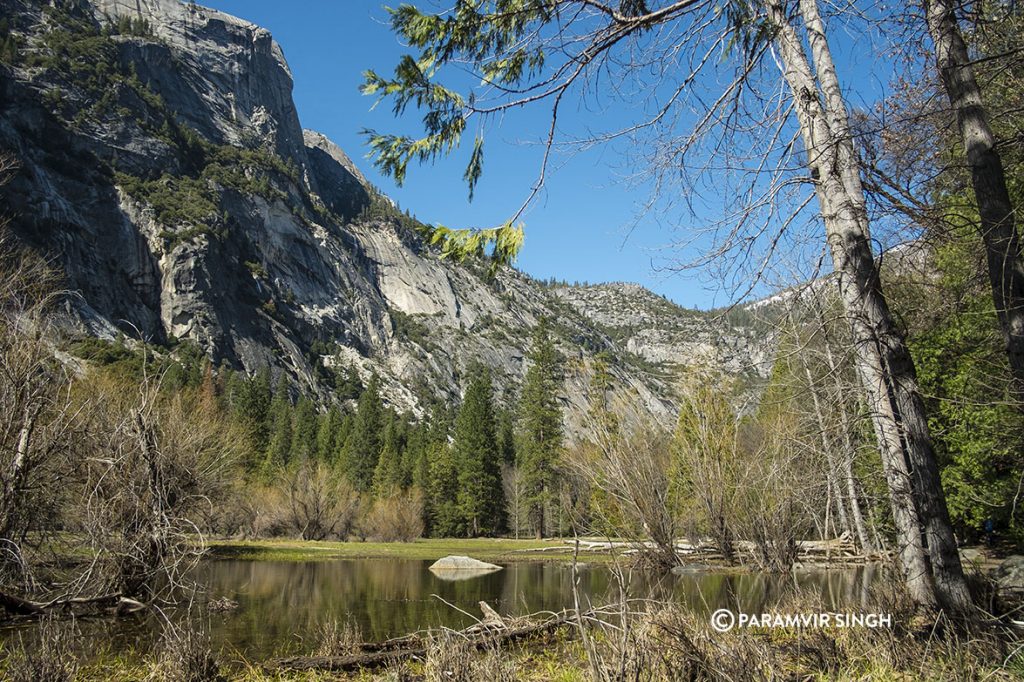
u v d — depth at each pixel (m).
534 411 43.84
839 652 5.68
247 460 35.38
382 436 64.00
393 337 135.38
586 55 4.82
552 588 14.77
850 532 15.19
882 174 5.58
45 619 7.79
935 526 5.55
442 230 4.95
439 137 5.12
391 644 7.75
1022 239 4.75
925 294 6.50
